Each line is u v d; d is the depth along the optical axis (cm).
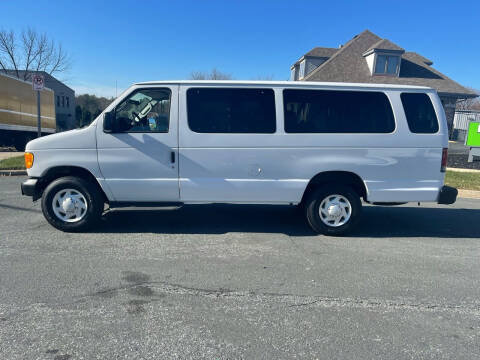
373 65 2445
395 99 516
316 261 439
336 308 328
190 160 507
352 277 396
